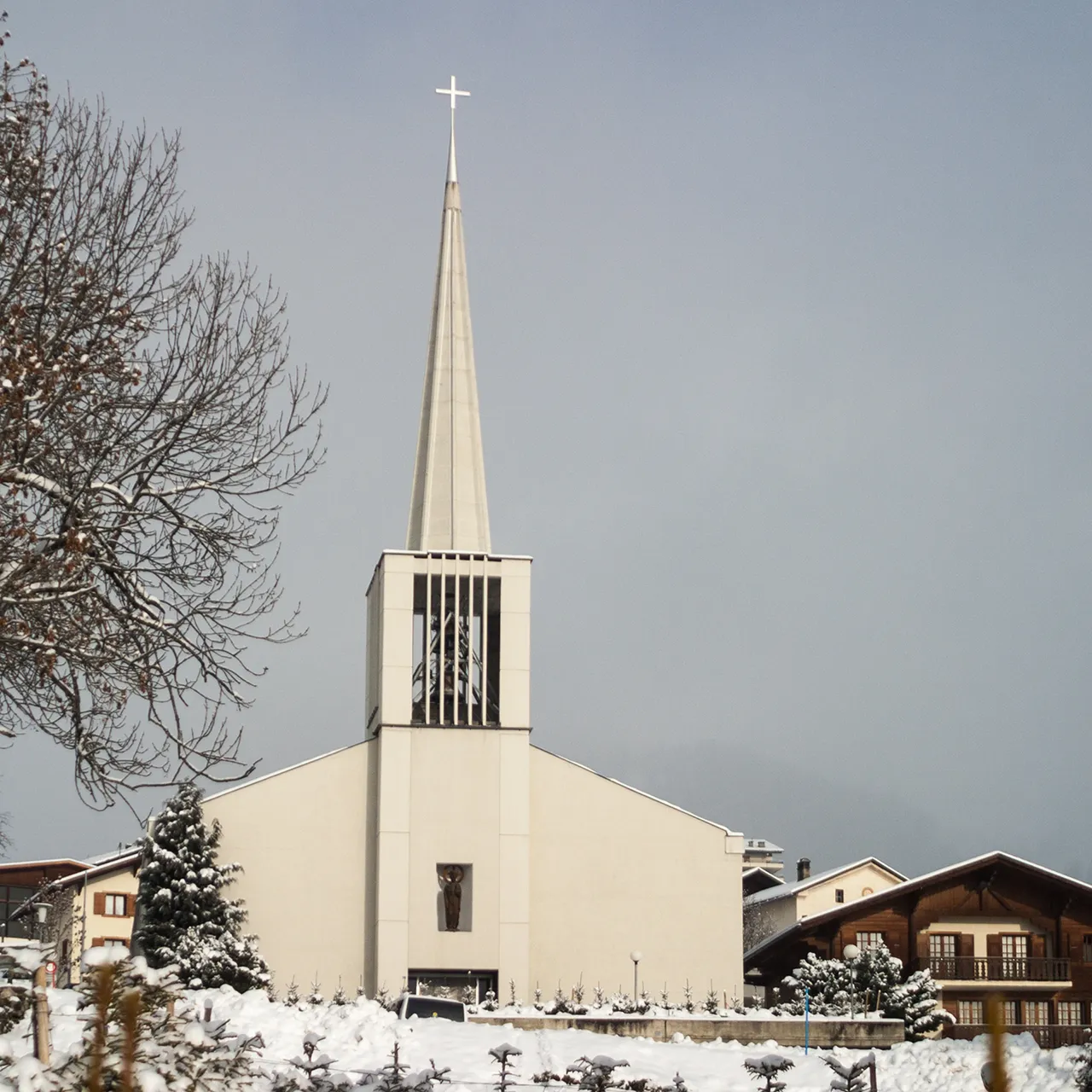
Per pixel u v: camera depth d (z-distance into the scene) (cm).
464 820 6744
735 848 6931
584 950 6812
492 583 7169
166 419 2514
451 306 7581
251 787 6788
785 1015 5272
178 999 1738
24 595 2261
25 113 2466
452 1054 3184
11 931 8581
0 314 2270
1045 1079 2994
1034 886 7025
